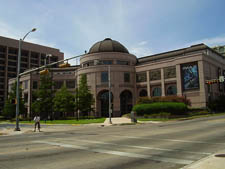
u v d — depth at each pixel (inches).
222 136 561.9
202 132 674.2
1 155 362.3
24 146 458.6
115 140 531.2
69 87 2527.1
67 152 382.9
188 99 1861.5
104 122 1395.2
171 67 2031.3
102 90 2175.2
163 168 271.1
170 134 645.3
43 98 2060.8
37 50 4355.3
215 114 1729.8
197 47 2201.0
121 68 2209.6
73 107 1931.6
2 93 3882.9
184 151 373.4
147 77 2191.2
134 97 2257.6
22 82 2790.4
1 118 2719.0
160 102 1635.1
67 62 832.9
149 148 409.7
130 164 292.4
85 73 2263.8
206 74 1872.5
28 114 2591.0
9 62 4028.1
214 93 2007.9
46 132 860.0
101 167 279.9
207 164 262.8
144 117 1614.2
